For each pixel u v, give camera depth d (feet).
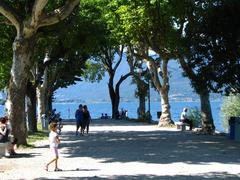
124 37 118.62
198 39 91.61
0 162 61.41
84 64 165.78
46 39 111.24
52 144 53.62
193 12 97.45
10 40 101.71
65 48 120.78
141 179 46.75
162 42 113.09
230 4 85.71
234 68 90.38
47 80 162.61
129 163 58.85
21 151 74.18
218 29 87.92
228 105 150.10
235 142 86.17
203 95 107.34
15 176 49.90
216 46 90.02
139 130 123.03
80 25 114.52
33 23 77.56
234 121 92.99
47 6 95.91
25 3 87.30
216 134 105.91
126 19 111.45
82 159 63.31
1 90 148.36
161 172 51.21
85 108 107.34
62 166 57.00
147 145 81.35
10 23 86.17
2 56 107.55
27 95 117.80
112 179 46.93
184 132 114.21
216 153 68.85
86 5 121.60
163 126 137.69
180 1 100.01
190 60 94.68
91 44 116.98
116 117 214.28
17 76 79.82
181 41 98.58
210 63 91.91
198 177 47.80
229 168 53.93
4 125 68.13
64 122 179.93
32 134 110.93
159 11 107.45
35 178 48.42
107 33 122.42
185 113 122.11
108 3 121.29
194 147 77.51
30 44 79.87
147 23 110.83
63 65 160.35
